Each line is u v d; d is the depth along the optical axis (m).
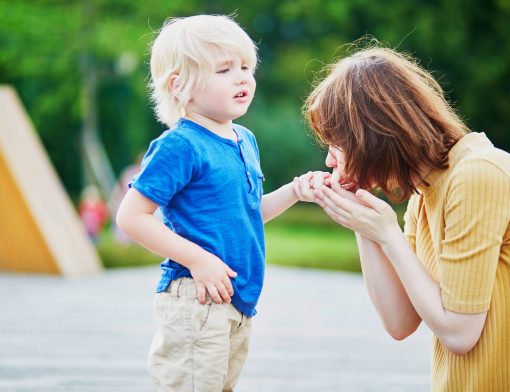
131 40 30.47
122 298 12.76
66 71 32.22
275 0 40.03
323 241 31.38
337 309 12.17
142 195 4.40
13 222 14.66
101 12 31.38
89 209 25.05
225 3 39.75
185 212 4.47
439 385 4.29
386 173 4.20
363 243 4.43
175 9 31.97
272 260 22.72
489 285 4.02
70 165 39.16
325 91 4.31
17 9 30.28
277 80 41.12
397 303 4.40
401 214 31.34
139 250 24.23
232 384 4.73
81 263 15.45
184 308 4.46
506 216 4.01
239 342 4.64
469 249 4.00
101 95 37.62
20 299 12.36
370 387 7.19
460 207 4.02
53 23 30.47
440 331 4.11
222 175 4.47
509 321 4.08
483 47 35.50
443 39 35.00
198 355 4.43
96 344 9.02
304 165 41.84
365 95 4.18
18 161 14.13
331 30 38.81
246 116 41.84
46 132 37.62
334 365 8.12
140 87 33.28
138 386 7.06
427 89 4.25
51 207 14.85
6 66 32.19
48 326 10.14
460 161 4.10
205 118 4.60
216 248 4.44
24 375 7.43
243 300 4.54
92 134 33.19
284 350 8.89
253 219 4.61
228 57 4.52
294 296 13.71
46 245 14.78
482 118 36.31
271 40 41.59
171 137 4.43
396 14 35.81
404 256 4.22
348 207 4.32
